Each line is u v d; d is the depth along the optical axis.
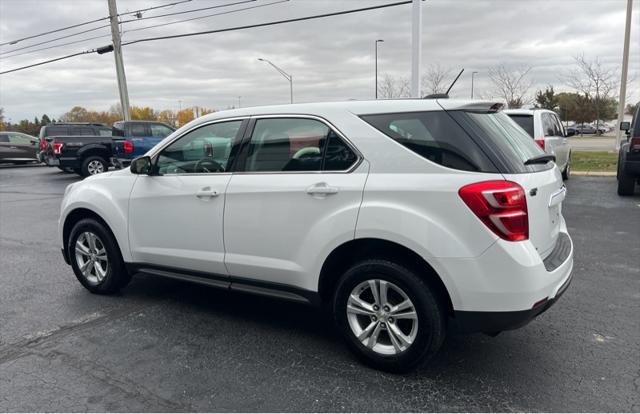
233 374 3.23
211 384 3.11
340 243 3.21
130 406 2.88
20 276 5.51
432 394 2.95
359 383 3.09
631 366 3.22
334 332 3.89
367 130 3.21
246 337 3.82
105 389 3.07
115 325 4.08
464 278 2.85
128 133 16.16
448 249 2.86
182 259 4.08
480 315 2.88
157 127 16.83
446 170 2.94
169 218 4.10
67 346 3.70
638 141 9.07
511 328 2.91
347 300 3.30
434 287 3.04
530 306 2.83
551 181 3.24
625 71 19.81
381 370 3.24
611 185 11.41
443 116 3.04
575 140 38.81
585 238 6.58
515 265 2.78
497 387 3.01
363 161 3.18
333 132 3.32
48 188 14.62
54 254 6.55
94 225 4.65
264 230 3.56
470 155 2.91
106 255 4.67
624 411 2.74
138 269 4.46
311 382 3.12
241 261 3.71
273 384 3.10
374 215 3.05
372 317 3.22
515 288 2.79
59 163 16.42
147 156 4.25
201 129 4.00
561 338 3.65
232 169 3.79
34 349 3.65
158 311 4.39
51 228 8.42
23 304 4.61
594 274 5.10
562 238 3.62
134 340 3.79
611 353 3.40
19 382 3.17
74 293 4.90
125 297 4.77
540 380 3.08
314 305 3.47
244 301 4.62
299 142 3.47
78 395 3.01
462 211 2.84
